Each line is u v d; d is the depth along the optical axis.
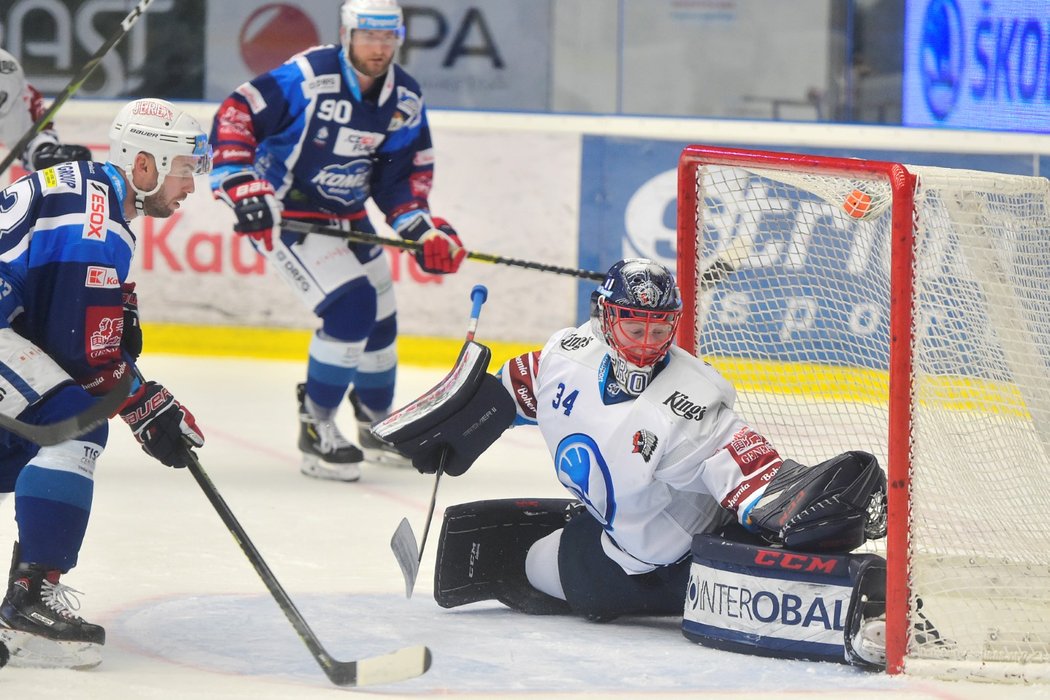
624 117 25.84
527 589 11.65
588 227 26.00
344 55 17.53
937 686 9.38
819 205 12.85
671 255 25.84
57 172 9.73
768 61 28.14
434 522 15.30
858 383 12.88
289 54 29.27
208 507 15.60
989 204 10.69
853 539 9.98
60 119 27.39
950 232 10.57
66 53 29.31
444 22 29.20
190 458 9.97
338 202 18.25
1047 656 9.65
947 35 26.83
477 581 11.53
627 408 10.38
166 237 26.73
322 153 17.77
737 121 25.77
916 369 9.54
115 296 9.67
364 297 17.61
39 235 9.52
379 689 9.23
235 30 29.20
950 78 26.89
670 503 10.64
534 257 26.11
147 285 26.86
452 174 26.19
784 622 10.05
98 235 9.59
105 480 17.00
